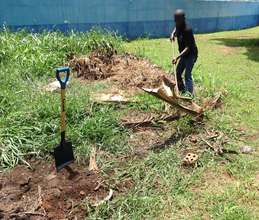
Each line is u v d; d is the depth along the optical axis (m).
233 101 3.89
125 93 3.90
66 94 3.72
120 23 7.78
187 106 3.38
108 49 5.30
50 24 7.22
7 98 3.41
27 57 4.78
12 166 2.63
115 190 2.44
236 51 6.59
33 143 2.81
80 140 2.90
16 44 5.09
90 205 2.27
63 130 2.52
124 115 3.41
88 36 5.66
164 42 7.30
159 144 2.99
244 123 3.42
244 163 2.78
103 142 2.91
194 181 2.56
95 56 5.00
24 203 2.30
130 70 4.65
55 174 2.57
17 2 6.91
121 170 2.63
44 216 2.17
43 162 2.70
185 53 3.65
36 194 2.38
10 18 6.93
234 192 2.46
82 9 7.41
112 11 7.66
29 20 7.05
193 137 3.10
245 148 2.97
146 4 7.93
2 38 5.17
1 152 2.69
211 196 2.41
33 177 2.54
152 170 2.63
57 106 3.21
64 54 5.10
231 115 3.56
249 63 5.66
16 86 3.95
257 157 2.89
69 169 2.62
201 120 3.36
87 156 2.75
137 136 3.10
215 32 9.27
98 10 7.54
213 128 3.26
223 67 5.35
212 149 2.93
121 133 3.10
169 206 2.33
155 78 4.28
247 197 2.43
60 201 2.31
